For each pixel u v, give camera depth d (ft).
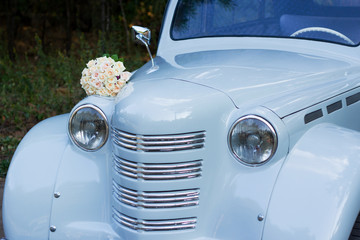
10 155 17.78
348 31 10.67
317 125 8.43
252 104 8.18
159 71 9.37
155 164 7.77
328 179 7.40
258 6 11.43
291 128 7.86
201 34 11.80
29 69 29.12
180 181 7.79
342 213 7.16
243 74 8.93
